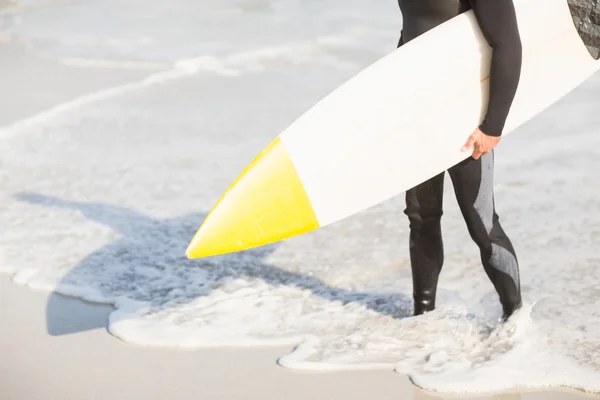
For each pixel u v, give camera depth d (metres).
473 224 7.96
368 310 9.11
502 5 7.12
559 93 8.01
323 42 23.52
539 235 10.98
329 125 7.83
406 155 7.78
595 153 13.93
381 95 7.80
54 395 7.63
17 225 11.94
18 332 8.90
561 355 7.93
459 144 7.69
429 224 8.34
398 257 10.56
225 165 14.20
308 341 8.48
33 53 23.30
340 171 7.79
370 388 7.61
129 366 8.13
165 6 28.89
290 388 7.65
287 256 10.71
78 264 10.60
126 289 9.88
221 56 22.22
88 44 24.14
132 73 21.05
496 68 7.27
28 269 10.49
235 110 17.58
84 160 14.68
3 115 17.50
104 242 11.27
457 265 10.17
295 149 7.80
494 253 8.06
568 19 7.91
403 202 12.41
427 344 8.26
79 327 8.99
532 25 7.84
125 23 26.66
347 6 27.84
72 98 18.77
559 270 9.91
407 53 7.82
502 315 8.48
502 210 11.87
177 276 10.20
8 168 14.38
